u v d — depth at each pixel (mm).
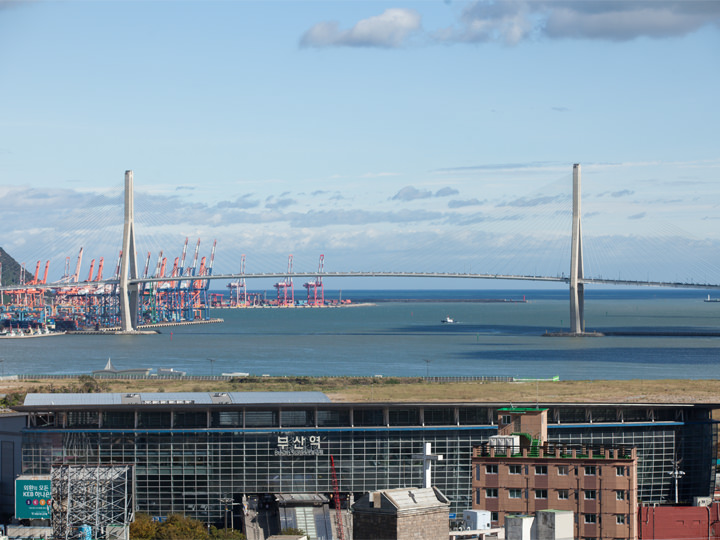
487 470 185375
